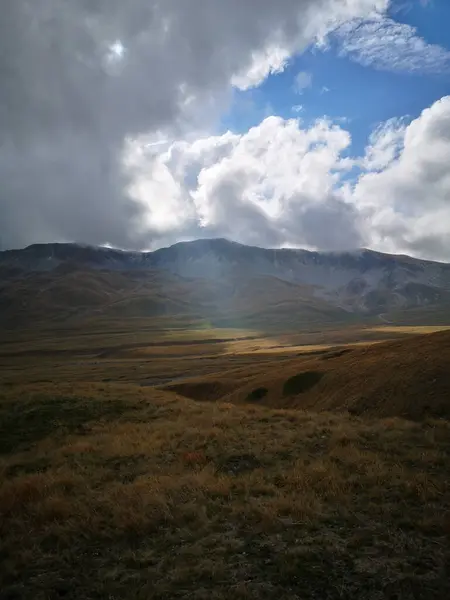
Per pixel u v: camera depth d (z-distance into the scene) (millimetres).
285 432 18625
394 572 7594
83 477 13523
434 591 7035
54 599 7207
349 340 181125
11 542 9141
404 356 37625
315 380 44781
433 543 8609
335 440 16641
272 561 8070
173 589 7301
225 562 8109
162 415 25578
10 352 183125
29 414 24859
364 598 6934
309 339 190375
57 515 10469
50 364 146500
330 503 10664
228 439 17500
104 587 7406
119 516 10133
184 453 15852
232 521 9867
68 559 8484
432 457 14125
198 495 11312
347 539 8828
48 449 18719
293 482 12008
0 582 7789
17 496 11875
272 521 9531
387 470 12742
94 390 33969
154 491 11531
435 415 26766
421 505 10414
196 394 64625
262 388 50062
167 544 8945
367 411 31656
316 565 7879
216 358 135500
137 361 142125
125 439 18797
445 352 34531
